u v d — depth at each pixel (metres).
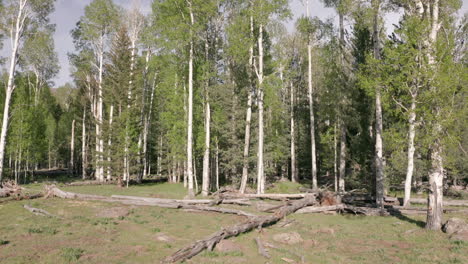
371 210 15.52
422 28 11.32
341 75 21.84
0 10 22.97
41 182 32.41
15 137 29.56
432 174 11.67
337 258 8.12
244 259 7.80
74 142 49.94
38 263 7.07
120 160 28.69
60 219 12.36
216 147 26.39
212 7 20.78
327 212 16.03
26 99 32.19
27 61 30.14
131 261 7.44
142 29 33.50
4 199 17.58
